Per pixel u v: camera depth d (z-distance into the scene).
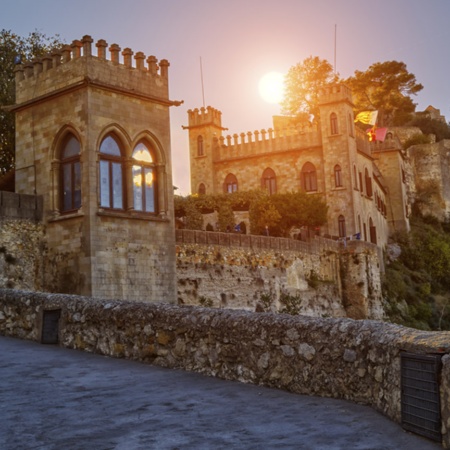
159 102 34.50
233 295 41.53
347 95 71.56
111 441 8.70
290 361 11.85
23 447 8.45
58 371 13.93
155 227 33.59
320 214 56.50
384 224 85.69
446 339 8.57
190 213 54.41
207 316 13.73
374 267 63.06
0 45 48.28
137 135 33.22
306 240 53.34
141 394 11.64
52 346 17.59
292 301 47.28
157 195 34.19
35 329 18.61
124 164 32.59
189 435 8.99
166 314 14.66
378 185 84.06
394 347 9.52
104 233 31.08
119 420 9.83
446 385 8.09
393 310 70.00
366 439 8.66
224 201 55.34
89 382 12.75
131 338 15.42
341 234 69.31
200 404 10.88
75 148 31.95
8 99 46.75
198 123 78.12
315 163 72.06
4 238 31.02
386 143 91.69
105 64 32.12
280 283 46.78
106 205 31.53
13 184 37.91
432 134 117.75
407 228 91.38
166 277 33.88
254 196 55.66
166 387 12.25
